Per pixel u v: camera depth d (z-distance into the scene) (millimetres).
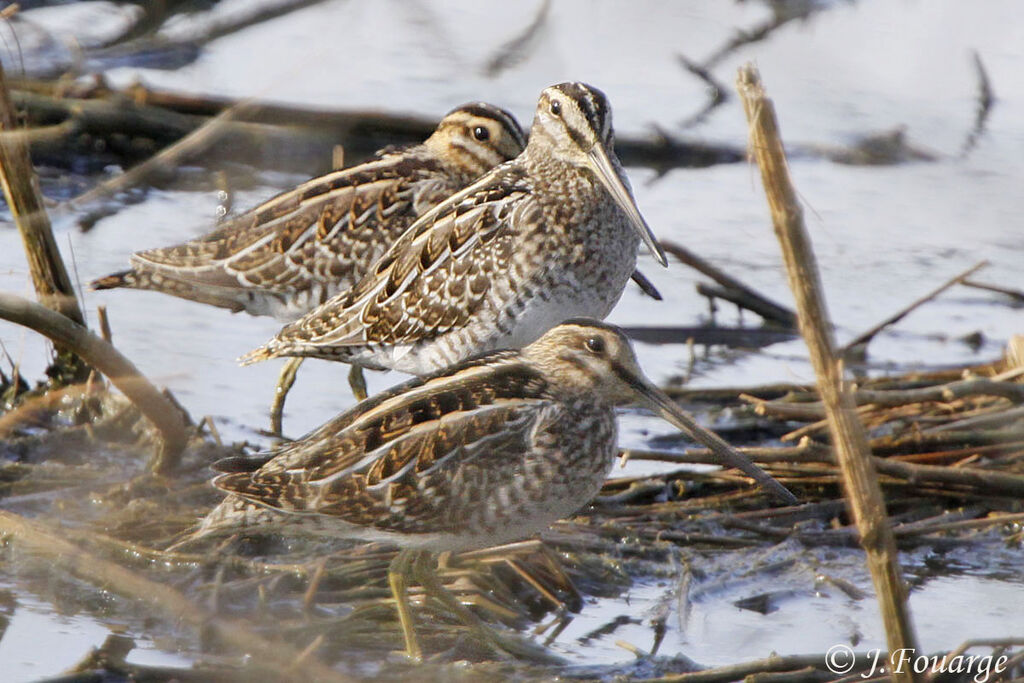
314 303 14109
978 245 18312
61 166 19328
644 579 11445
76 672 9469
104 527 11312
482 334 12594
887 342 15859
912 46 24281
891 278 17422
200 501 11867
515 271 12445
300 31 22891
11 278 15422
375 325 12828
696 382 14914
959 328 16297
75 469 12195
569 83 13008
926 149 20797
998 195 19453
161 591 9258
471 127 14508
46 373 13719
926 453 13023
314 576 10672
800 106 22078
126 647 9977
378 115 20172
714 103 22484
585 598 11141
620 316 16438
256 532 10367
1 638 10000
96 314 15297
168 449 12141
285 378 13633
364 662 10039
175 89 20703
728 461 10883
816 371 7383
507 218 12492
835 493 12844
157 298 15977
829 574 11531
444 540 10266
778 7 25656
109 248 16766
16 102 19031
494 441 10133
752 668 9570
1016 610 11109
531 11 24250
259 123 20000
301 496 9984
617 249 12867
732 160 20969
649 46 24188
